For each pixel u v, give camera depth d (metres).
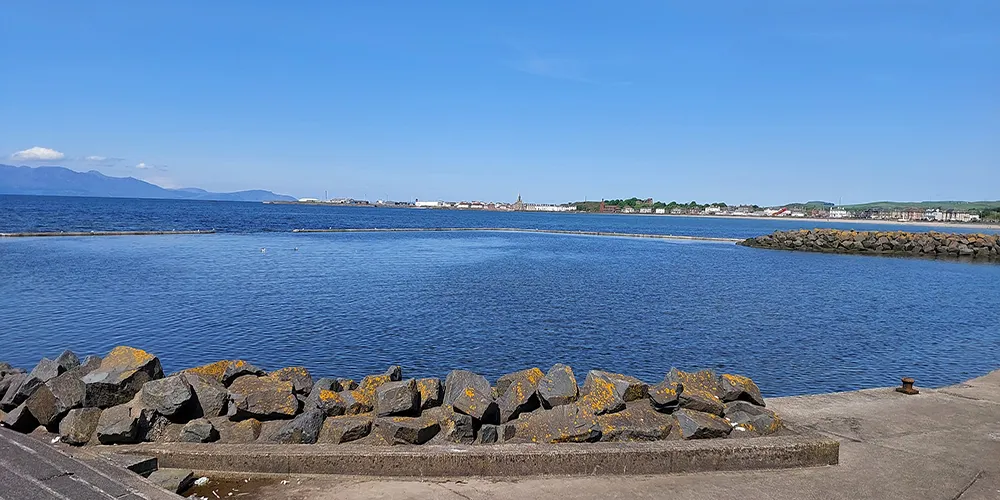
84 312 16.61
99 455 5.12
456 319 16.84
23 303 17.83
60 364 6.81
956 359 13.37
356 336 14.38
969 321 18.50
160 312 16.88
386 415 5.79
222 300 19.23
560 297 21.64
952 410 7.20
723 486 5.03
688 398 6.16
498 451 5.19
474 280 26.47
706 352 13.63
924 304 22.06
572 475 5.18
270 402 5.94
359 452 5.16
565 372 6.38
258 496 4.73
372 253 41.31
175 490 4.73
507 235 77.69
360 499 4.66
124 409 5.73
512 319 17.05
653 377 11.61
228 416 5.94
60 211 99.69
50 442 5.59
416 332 14.98
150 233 54.00
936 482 5.17
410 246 49.72
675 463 5.29
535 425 5.89
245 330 14.76
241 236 56.69
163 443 5.49
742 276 31.11
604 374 6.36
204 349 12.87
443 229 88.88
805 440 5.57
